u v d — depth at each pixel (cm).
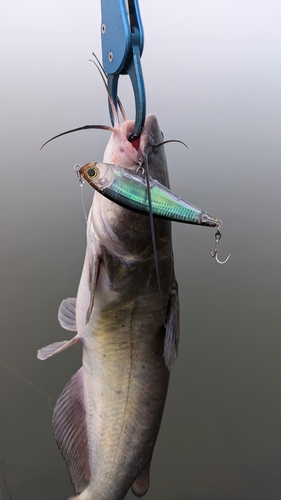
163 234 37
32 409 69
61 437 42
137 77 28
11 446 66
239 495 66
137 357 40
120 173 27
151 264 37
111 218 35
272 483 67
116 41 29
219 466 69
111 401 40
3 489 63
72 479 42
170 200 27
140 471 42
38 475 65
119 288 37
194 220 27
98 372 40
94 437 41
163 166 35
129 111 62
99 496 41
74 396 42
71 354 73
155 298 38
